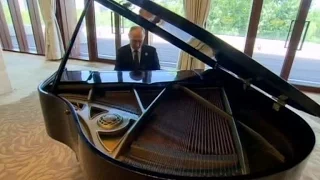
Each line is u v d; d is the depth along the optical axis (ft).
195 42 4.40
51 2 14.83
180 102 5.77
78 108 5.20
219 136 4.43
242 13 12.29
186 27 3.61
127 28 14.15
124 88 6.38
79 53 16.90
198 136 4.42
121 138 4.16
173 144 4.16
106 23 15.10
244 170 3.45
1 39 18.66
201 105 5.66
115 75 7.04
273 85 3.82
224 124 4.86
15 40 18.84
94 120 4.68
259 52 13.08
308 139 3.91
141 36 8.16
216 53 4.27
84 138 3.74
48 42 15.78
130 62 8.66
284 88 3.73
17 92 11.07
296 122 4.34
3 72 10.68
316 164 6.83
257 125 4.78
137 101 5.61
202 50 4.90
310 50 12.57
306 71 14.47
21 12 17.39
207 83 6.61
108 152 3.76
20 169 6.26
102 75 7.00
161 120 4.95
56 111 4.96
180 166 3.60
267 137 4.40
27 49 18.48
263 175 2.88
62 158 6.73
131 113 5.11
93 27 15.02
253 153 3.95
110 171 3.22
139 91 6.29
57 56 16.14
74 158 6.73
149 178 2.90
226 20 12.63
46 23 15.37
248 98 5.68
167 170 3.50
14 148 7.09
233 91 6.19
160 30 4.76
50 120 5.18
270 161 3.76
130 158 3.75
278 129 4.64
